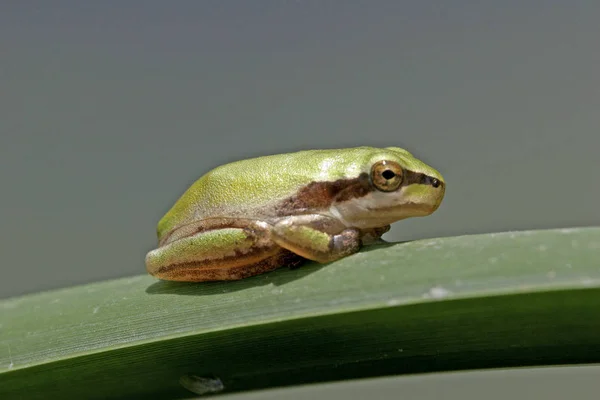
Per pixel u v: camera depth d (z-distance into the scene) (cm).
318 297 21
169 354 21
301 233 22
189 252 23
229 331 21
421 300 20
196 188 23
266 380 21
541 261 21
